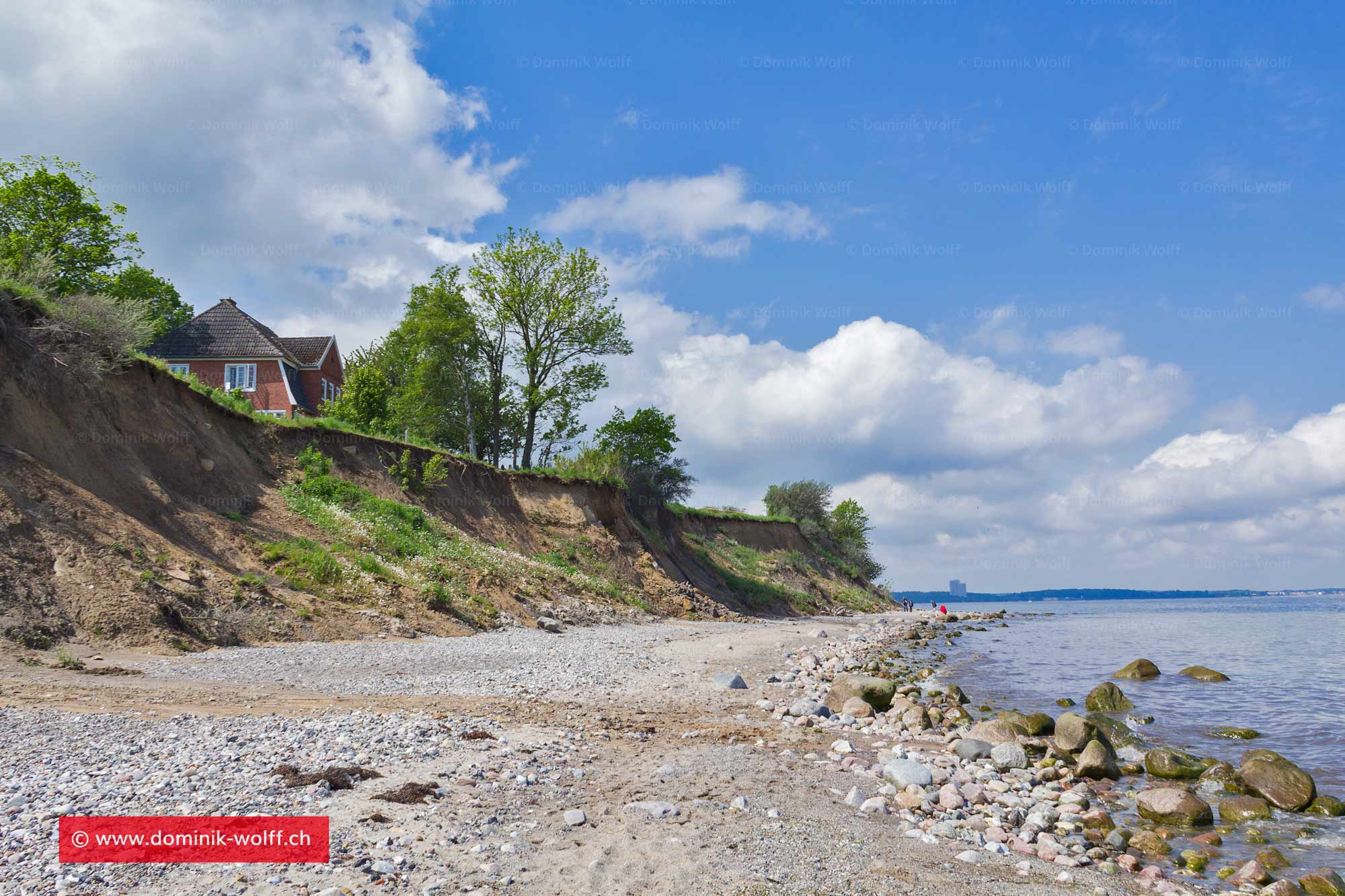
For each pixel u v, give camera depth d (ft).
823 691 52.54
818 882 18.13
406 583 71.61
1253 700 56.49
